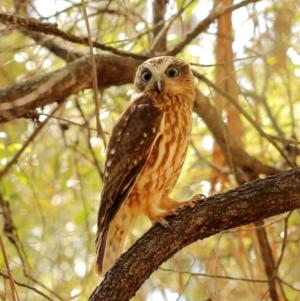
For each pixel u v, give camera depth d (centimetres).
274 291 1004
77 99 1202
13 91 1041
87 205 1230
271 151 1327
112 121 1289
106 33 1194
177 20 1266
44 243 1266
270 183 768
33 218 1302
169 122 968
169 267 1271
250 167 1189
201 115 1172
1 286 1185
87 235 1208
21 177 1130
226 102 1192
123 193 945
